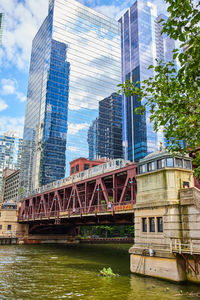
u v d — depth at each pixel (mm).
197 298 15055
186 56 9094
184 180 21688
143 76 143500
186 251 17641
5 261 31797
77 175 46812
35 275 23156
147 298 15273
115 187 30766
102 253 43000
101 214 30875
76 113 112062
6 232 61781
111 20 138125
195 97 10414
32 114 122062
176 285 18016
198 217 18828
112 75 130375
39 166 100500
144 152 130375
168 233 20094
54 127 104250
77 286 18703
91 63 123688
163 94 10492
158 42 159750
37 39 133875
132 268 23078
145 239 22312
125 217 31312
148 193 22969
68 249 50375
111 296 15906
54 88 108500
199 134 10336
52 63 110125
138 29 151875
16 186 161125
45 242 63406
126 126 147375
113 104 126875
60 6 118875
